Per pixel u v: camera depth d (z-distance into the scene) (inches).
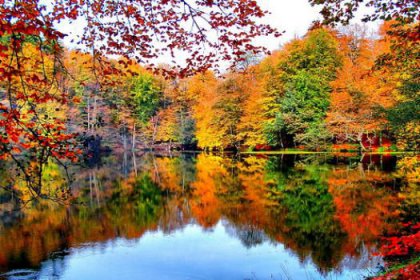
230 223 493.7
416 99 499.5
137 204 621.0
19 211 561.0
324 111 1369.3
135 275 339.9
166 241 431.8
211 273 341.1
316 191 652.7
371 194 596.4
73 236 451.8
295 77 1430.9
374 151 1208.2
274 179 804.0
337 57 1482.5
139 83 2032.5
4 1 159.9
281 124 1396.4
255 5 213.2
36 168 205.9
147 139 2103.8
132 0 210.5
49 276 339.0
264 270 340.2
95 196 686.5
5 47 164.4
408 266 237.5
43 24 164.4
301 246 393.1
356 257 351.3
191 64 273.6
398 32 263.6
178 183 826.2
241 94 1690.5
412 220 443.8
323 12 225.5
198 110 1948.8
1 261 374.3
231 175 902.4
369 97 1131.3
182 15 222.4
